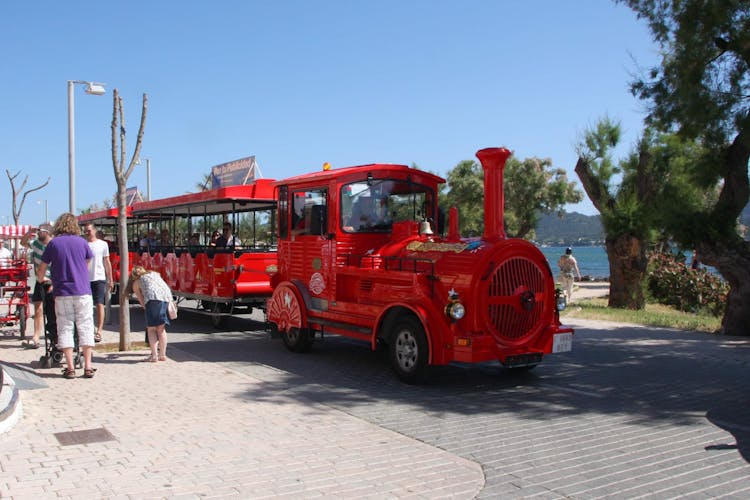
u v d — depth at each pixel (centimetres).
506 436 576
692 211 1227
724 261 1204
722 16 1048
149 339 912
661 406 689
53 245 779
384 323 830
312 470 479
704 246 1222
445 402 703
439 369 895
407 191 996
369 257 882
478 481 462
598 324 1388
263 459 502
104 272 1077
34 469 470
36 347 998
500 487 452
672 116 1140
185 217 1544
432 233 918
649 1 1138
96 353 967
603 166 1791
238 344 1112
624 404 698
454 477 469
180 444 535
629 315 1530
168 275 1525
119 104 982
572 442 559
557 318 828
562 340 807
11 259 1196
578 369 893
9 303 1083
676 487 454
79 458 496
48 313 847
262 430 580
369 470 481
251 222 1374
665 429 602
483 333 743
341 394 736
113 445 529
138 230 1769
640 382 809
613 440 566
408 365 790
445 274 768
